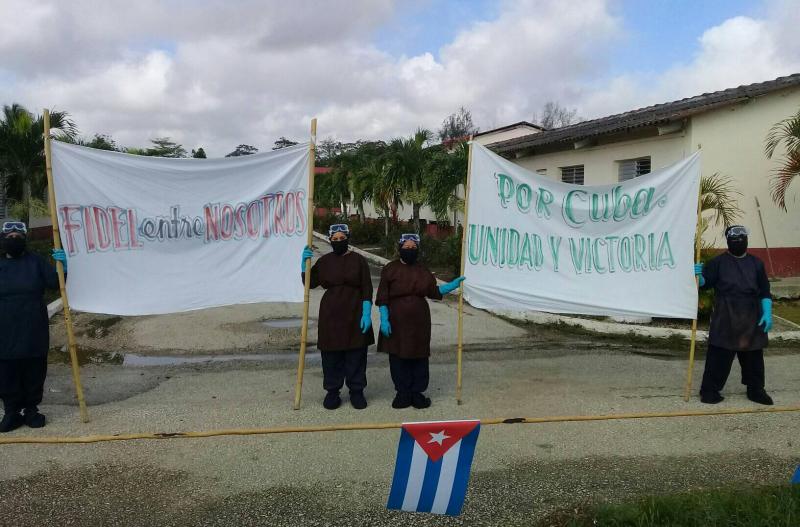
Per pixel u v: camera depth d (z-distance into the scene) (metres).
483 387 6.83
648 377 7.30
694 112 11.94
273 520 3.91
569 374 7.42
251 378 7.18
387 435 5.30
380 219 29.62
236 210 6.09
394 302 5.95
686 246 6.47
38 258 5.46
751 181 12.62
